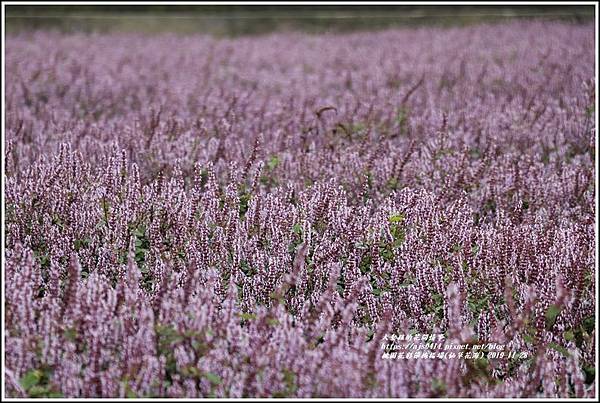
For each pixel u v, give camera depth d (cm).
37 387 469
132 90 1482
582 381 505
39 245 709
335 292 613
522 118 1143
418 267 635
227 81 1623
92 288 505
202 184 895
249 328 527
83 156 896
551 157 1002
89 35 2489
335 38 2356
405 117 1195
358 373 461
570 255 655
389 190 873
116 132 1055
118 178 774
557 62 1600
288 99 1311
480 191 870
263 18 2931
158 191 785
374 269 669
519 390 498
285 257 664
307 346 499
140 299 554
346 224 705
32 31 2498
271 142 1005
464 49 1914
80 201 751
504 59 1755
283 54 1966
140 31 2678
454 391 471
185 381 475
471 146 1060
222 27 2819
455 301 513
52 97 1404
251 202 723
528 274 648
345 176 889
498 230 729
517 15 2659
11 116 1145
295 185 852
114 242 694
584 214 812
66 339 498
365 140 985
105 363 490
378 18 2841
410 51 1925
